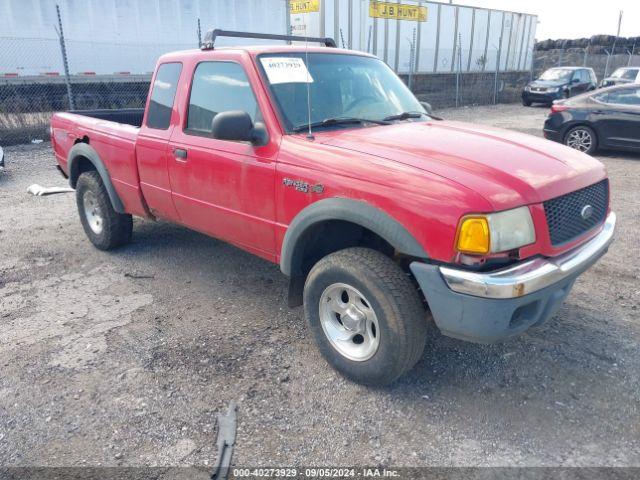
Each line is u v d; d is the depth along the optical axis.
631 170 9.04
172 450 2.58
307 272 3.43
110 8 13.24
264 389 3.04
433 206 2.53
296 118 3.37
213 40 4.04
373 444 2.61
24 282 4.58
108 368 3.26
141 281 4.59
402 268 3.02
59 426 2.76
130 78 13.99
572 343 3.47
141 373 3.21
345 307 3.03
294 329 3.74
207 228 4.03
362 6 19.33
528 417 2.78
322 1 17.66
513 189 2.59
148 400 2.96
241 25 15.22
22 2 12.22
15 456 2.56
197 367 3.27
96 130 4.93
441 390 3.02
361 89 3.87
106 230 5.12
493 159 2.85
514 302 2.49
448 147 3.00
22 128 11.96
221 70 3.72
